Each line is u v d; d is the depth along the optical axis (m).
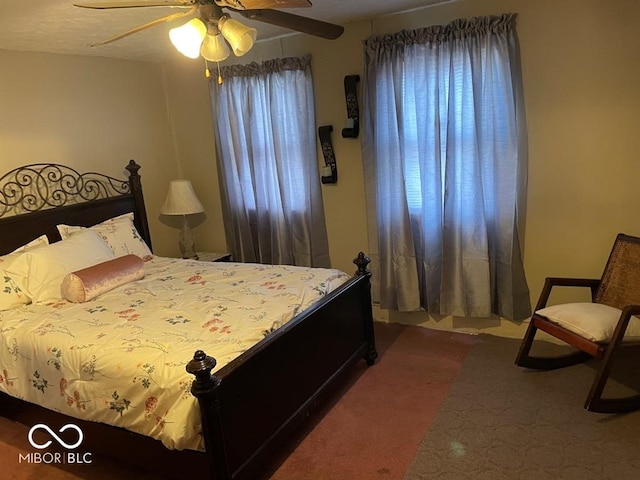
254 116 3.85
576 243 3.08
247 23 3.17
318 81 3.65
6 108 3.25
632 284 2.74
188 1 1.91
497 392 2.73
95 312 2.63
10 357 2.45
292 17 2.08
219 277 3.15
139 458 2.11
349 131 3.53
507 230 3.15
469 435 2.38
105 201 3.74
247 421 2.02
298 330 2.37
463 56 3.04
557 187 3.06
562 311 2.65
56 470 2.38
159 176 4.36
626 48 2.73
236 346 2.12
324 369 2.62
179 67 4.25
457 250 3.32
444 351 3.27
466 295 3.33
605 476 2.04
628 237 2.82
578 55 2.85
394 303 3.64
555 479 2.05
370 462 2.26
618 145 2.85
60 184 3.58
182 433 1.84
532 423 2.43
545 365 2.92
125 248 3.58
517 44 2.96
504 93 2.98
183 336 2.24
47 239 3.31
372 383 2.94
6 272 2.86
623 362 2.95
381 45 3.26
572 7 2.81
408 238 3.46
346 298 2.86
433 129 3.22
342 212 3.81
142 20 2.81
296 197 3.85
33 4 2.36
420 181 3.36
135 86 4.11
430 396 2.75
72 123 3.65
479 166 3.11
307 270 3.17
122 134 4.02
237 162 3.98
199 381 1.76
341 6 3.00
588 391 2.68
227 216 4.22
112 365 2.08
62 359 2.23
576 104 2.90
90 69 3.76
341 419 2.60
